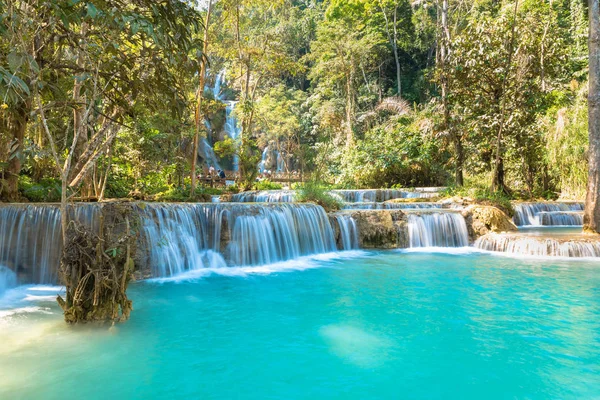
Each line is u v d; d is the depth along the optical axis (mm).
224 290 7082
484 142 18938
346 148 30562
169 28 5512
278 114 38000
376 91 42031
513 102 17766
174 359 4133
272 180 29359
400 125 27875
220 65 34000
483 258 10211
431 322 5289
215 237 9305
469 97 19312
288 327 5133
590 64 11617
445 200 16438
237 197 18859
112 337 4715
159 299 6473
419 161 24812
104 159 13859
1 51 5367
